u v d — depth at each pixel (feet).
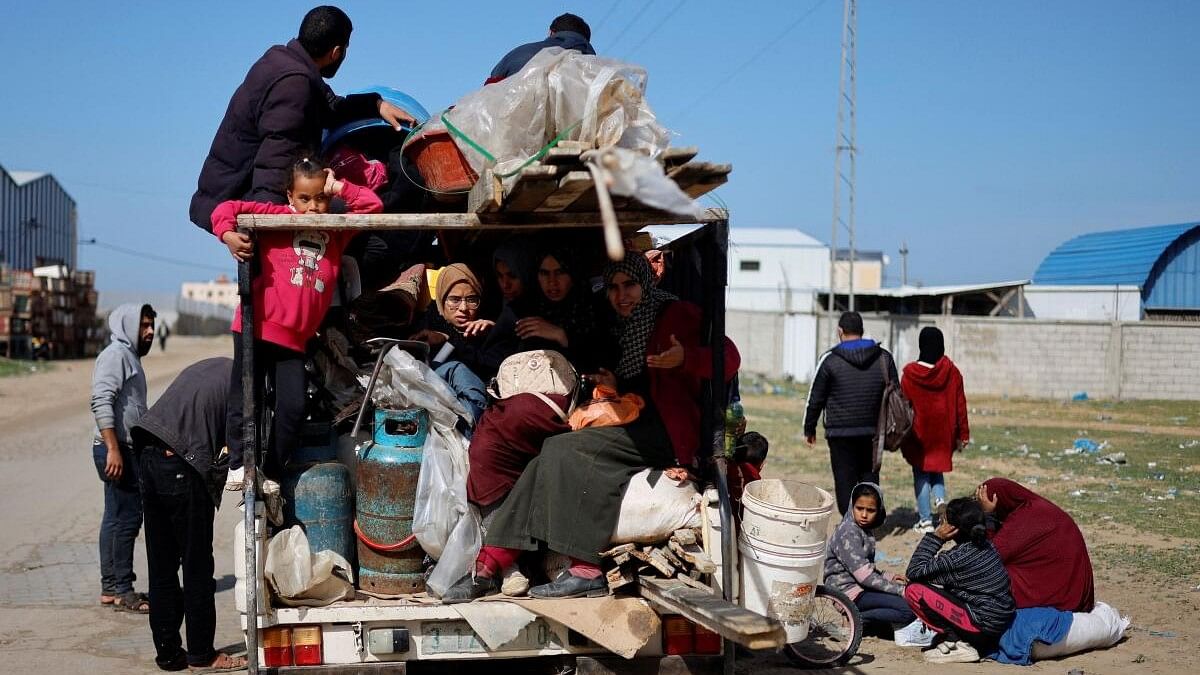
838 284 165.58
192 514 18.03
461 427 15.83
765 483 16.42
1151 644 20.92
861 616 21.09
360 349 16.72
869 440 29.96
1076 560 20.59
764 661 20.29
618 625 14.26
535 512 14.76
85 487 40.29
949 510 20.59
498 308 18.93
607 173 10.59
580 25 20.36
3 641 20.89
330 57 18.90
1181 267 119.34
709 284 15.70
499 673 15.78
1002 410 77.77
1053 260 133.69
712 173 13.41
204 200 18.13
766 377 115.24
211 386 18.19
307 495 15.15
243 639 21.30
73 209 255.09
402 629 14.23
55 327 132.98
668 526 14.94
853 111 93.97
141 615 23.11
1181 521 33.04
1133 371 89.76
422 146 15.81
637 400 15.62
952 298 108.27
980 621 20.11
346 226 14.49
